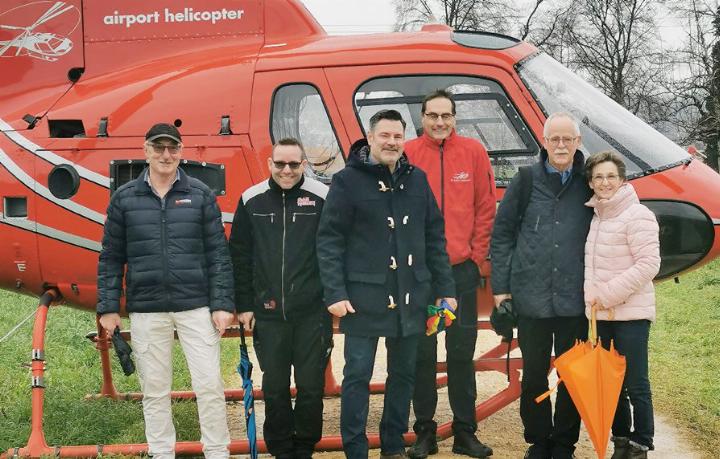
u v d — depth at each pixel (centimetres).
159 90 538
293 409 480
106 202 526
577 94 540
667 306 1112
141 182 444
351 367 432
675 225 513
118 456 495
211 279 447
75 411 589
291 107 530
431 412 497
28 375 729
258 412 654
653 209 512
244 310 457
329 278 426
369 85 530
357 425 430
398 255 430
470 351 486
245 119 527
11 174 534
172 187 444
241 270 455
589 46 3056
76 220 529
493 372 798
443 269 445
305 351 454
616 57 3050
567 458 458
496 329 472
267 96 529
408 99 529
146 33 571
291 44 556
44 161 531
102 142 529
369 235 430
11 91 566
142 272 439
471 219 471
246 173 521
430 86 529
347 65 531
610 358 418
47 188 530
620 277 423
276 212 446
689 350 845
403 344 444
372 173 431
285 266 444
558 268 438
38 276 545
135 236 439
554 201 443
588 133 525
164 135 427
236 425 622
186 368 790
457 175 468
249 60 541
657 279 531
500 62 532
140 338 445
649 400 435
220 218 453
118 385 724
